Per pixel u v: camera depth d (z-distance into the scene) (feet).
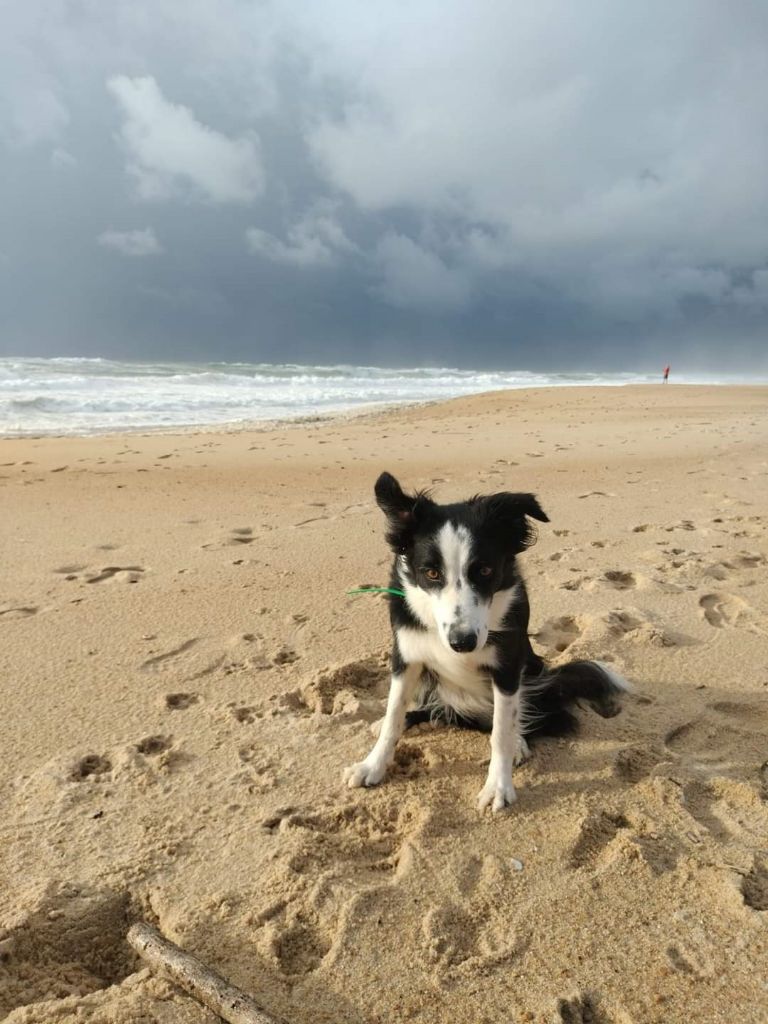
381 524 8.61
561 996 2.56
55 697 4.57
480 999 2.56
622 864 3.18
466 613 3.47
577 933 2.84
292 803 3.60
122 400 24.26
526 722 4.12
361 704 4.48
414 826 3.47
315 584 6.57
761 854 3.20
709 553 7.32
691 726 4.27
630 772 3.88
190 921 2.88
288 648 5.28
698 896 3.00
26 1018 2.40
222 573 6.87
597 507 9.34
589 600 6.12
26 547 7.66
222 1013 2.43
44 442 15.49
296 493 10.41
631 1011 2.51
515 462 13.19
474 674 3.87
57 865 3.17
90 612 5.92
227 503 9.73
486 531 3.69
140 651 5.22
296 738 4.16
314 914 2.94
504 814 3.54
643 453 14.17
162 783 3.74
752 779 3.76
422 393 36.55
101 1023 2.38
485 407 28.76
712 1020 2.47
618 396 33.40
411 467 12.69
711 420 21.11
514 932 2.85
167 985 2.56
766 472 11.75
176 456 13.76
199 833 3.39
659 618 5.75
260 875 3.13
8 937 2.78
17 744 4.07
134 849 3.28
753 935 2.79
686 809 3.52
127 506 9.51
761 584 6.42
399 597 3.96
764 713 4.40
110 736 4.16
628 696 4.58
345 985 2.63
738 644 5.29
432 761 4.01
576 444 15.78
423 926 2.87
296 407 27.37
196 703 4.54
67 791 3.65
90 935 2.90
